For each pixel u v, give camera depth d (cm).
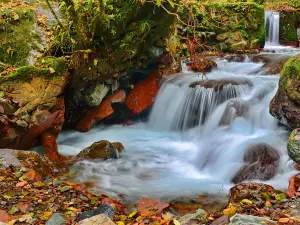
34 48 667
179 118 754
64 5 609
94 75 630
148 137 727
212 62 941
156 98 789
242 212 375
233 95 743
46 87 572
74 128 719
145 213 411
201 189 507
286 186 487
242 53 1120
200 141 686
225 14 1149
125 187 510
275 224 310
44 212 389
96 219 329
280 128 638
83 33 580
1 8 698
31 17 702
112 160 601
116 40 607
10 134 541
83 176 536
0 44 650
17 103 547
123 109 764
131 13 593
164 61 777
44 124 579
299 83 569
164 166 595
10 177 464
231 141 623
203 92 745
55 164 549
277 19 1288
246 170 537
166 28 658
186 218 376
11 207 395
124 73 690
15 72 555
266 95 737
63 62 595
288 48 1202
